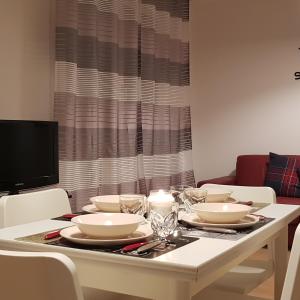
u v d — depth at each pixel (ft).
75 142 11.40
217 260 3.70
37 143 10.07
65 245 4.14
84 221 4.66
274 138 15.53
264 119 15.69
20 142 9.68
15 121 9.57
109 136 12.46
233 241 4.23
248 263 6.93
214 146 16.66
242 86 16.06
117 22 12.62
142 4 13.82
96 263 3.89
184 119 15.62
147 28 13.92
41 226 5.16
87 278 4.05
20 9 10.70
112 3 12.38
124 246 4.05
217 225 4.83
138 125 13.66
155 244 4.04
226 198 6.74
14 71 10.61
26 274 3.06
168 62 14.88
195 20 16.87
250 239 4.44
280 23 15.30
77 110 11.52
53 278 3.01
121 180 12.86
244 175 14.99
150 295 3.75
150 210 4.90
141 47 13.78
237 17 16.08
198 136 16.94
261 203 6.84
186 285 3.51
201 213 5.09
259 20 15.67
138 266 3.64
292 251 3.83
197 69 16.89
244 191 7.58
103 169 12.46
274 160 14.26
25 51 10.84
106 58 12.35
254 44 15.80
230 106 16.31
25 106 10.89
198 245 4.06
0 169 9.27
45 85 11.38
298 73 15.03
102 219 4.82
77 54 11.42
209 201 6.61
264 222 5.18
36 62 11.13
